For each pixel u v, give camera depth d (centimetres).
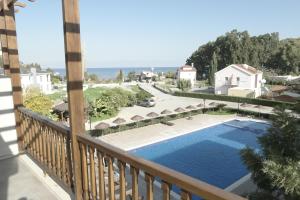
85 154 272
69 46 256
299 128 939
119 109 3039
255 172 939
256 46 8081
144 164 175
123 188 209
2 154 484
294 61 7250
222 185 1288
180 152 1764
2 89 479
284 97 3092
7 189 360
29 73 3809
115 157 211
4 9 458
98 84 5778
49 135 372
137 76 8481
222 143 1956
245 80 3972
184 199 149
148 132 2138
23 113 475
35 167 434
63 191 348
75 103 270
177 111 2695
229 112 3003
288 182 750
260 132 2244
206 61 8500
